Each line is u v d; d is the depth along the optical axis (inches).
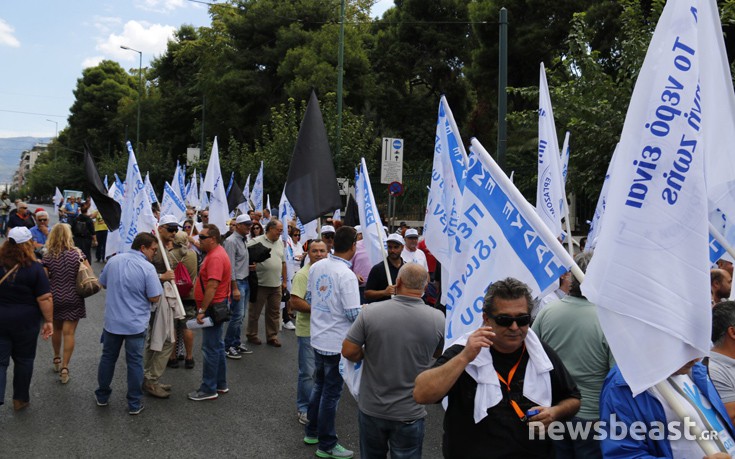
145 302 243.3
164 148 1908.2
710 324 94.2
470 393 108.5
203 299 258.5
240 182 939.3
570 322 152.6
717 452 91.0
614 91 444.1
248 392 274.4
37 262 235.5
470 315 132.0
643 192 99.5
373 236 281.7
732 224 142.6
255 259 357.1
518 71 987.3
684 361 94.3
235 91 1384.1
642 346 96.1
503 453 106.1
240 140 1451.8
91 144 2805.1
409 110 1386.6
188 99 1839.3
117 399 258.4
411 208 757.9
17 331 230.5
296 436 222.8
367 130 830.5
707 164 141.9
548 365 109.3
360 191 300.2
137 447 209.0
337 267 206.5
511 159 725.9
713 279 178.9
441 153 227.9
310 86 1208.2
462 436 109.1
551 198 226.7
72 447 207.0
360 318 158.2
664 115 100.1
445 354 112.9
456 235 138.5
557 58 904.9
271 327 367.2
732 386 118.8
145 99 2225.6
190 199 760.3
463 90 1379.2
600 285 101.0
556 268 121.0
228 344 335.0
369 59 1402.6
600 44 798.5
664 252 97.0
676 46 101.3
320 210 256.2
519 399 108.1
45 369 299.3
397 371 153.9
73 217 853.2
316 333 205.6
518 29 941.2
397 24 1382.9
